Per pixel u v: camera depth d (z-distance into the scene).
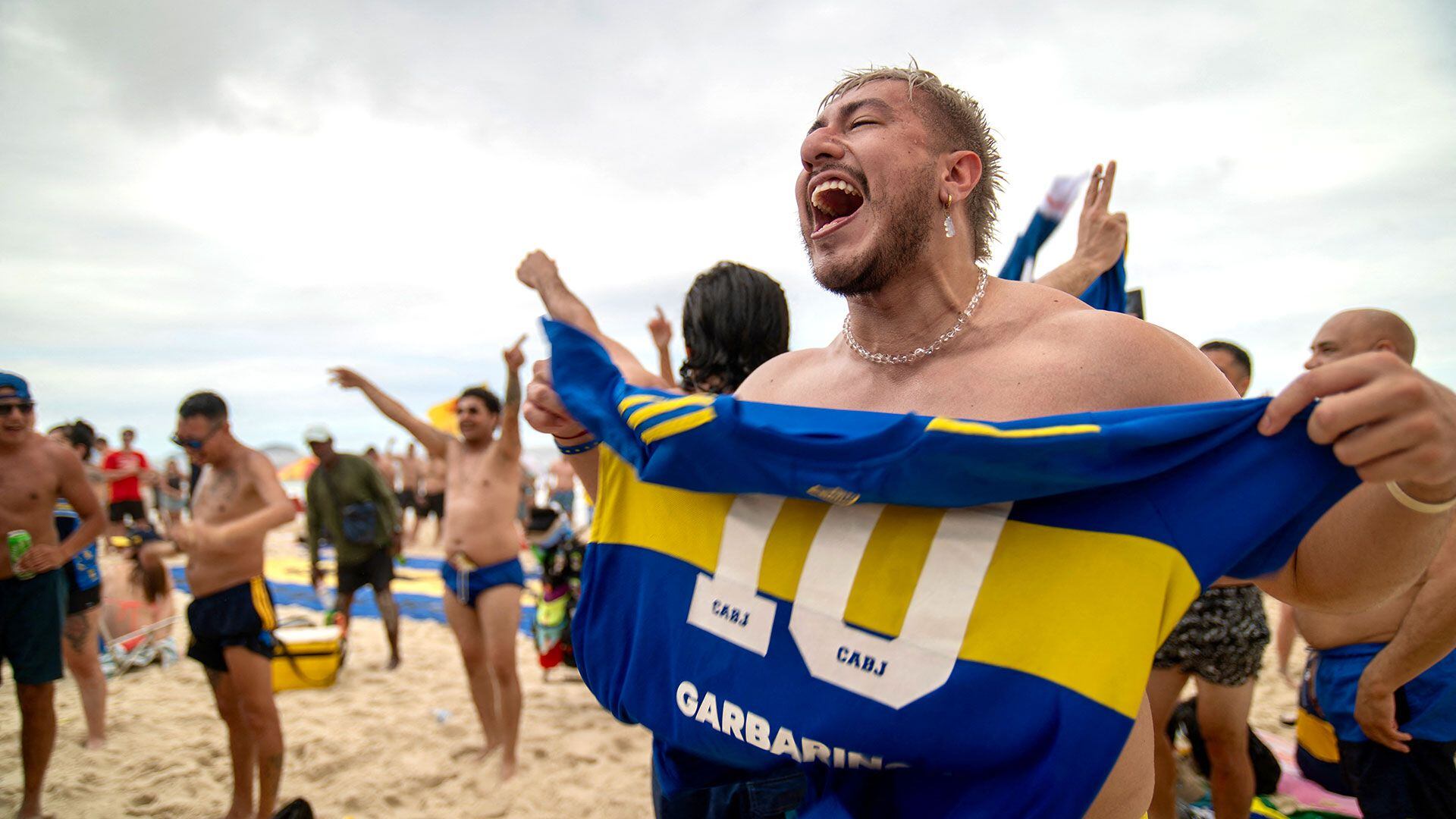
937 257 1.36
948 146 1.39
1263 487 1.06
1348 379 0.97
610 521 1.59
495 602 4.82
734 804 1.87
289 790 4.61
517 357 4.95
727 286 2.33
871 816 1.23
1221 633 3.11
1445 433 0.92
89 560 5.24
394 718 5.72
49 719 4.29
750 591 1.33
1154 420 1.06
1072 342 1.26
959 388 1.30
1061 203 2.90
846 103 1.40
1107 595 1.08
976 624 1.14
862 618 1.21
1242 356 3.75
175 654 7.06
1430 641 2.21
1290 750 4.61
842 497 1.22
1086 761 1.03
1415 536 1.03
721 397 1.29
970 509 1.18
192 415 4.22
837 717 1.19
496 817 4.32
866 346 1.46
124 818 4.31
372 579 7.05
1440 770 2.54
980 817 1.10
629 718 1.55
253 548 4.14
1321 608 1.19
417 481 17.47
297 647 6.36
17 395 4.29
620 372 1.61
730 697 1.31
